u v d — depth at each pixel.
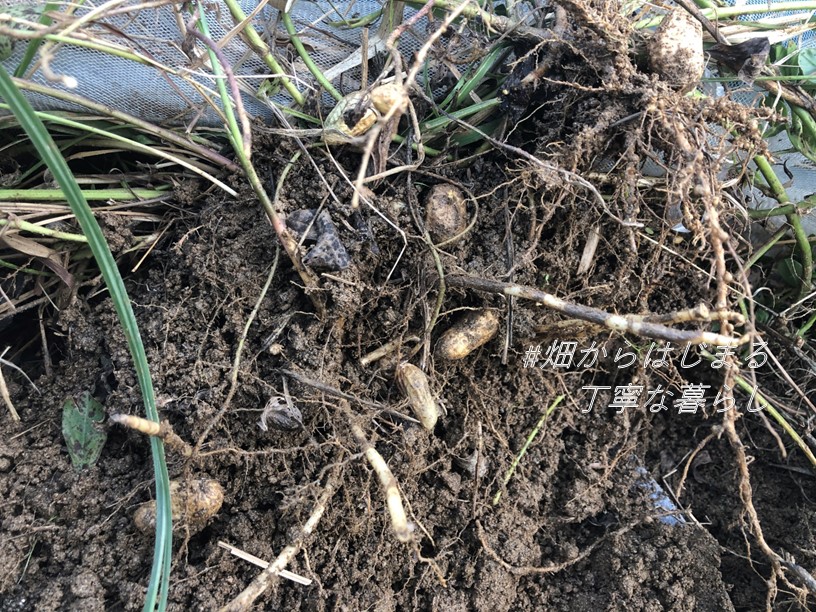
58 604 0.28
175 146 0.34
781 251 0.42
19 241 0.32
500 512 0.34
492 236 0.34
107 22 0.28
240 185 0.33
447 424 0.34
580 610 0.33
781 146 0.40
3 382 0.32
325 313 0.31
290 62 0.34
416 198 0.33
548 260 0.34
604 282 0.35
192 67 0.29
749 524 0.34
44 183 0.33
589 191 0.32
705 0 0.34
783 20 0.35
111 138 0.33
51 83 0.31
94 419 0.32
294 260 0.30
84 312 0.34
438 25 0.34
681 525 0.36
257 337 0.31
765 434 0.40
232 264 0.32
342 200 0.32
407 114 0.33
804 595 0.33
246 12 0.33
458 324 0.33
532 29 0.32
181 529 0.29
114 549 0.29
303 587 0.30
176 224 0.35
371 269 0.32
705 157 0.28
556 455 0.37
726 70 0.36
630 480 0.37
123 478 0.31
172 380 0.31
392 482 0.24
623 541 0.35
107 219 0.33
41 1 0.28
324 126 0.31
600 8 0.29
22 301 0.35
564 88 0.31
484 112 0.35
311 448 0.31
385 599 0.31
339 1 0.35
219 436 0.30
